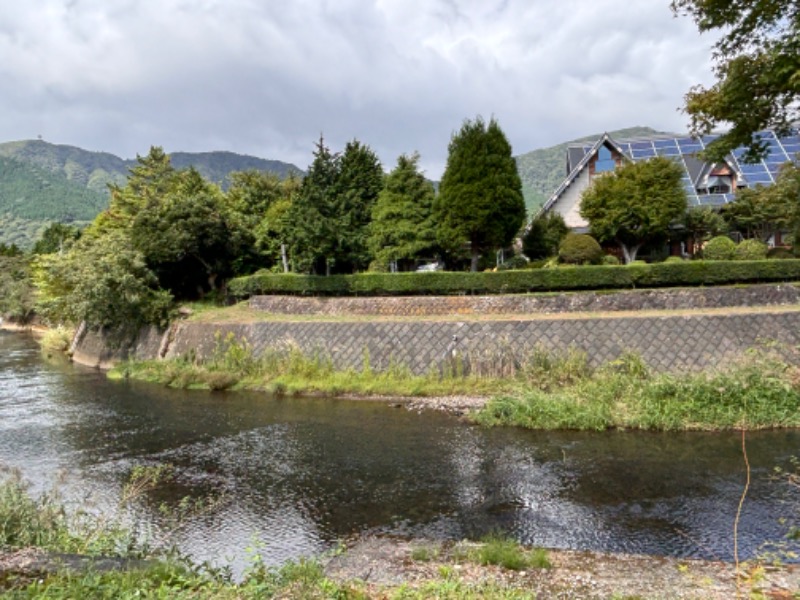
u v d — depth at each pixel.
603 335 17.30
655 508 8.63
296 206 26.23
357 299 22.39
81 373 25.14
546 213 32.69
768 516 8.16
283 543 7.96
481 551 7.06
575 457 11.22
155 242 26.98
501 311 20.30
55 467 11.66
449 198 24.05
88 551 6.73
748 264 20.08
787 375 13.82
